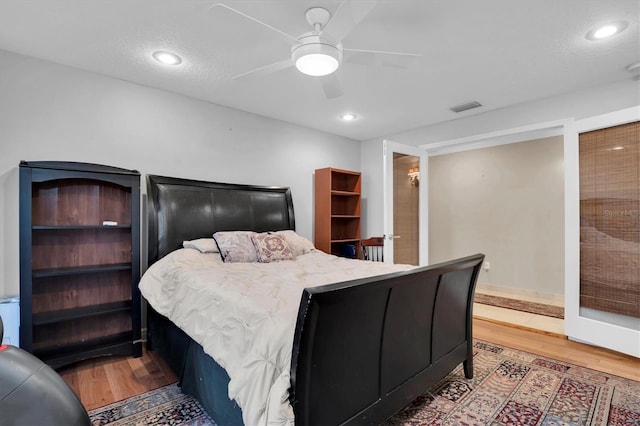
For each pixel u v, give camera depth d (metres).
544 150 4.41
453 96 3.20
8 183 2.38
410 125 4.20
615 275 2.73
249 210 3.52
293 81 2.86
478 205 5.04
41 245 2.51
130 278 2.88
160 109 3.07
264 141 3.86
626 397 2.02
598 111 2.94
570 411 1.87
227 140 3.54
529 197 4.54
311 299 1.13
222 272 2.26
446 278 1.94
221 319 1.63
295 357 1.17
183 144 3.21
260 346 1.31
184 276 2.21
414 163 4.20
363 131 4.52
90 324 2.72
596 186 2.84
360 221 4.55
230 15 1.54
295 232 3.84
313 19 1.90
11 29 2.08
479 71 2.66
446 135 4.04
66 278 2.62
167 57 2.45
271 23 2.00
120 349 2.57
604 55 2.39
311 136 4.36
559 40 2.19
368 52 1.92
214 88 3.03
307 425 1.20
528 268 4.54
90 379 2.26
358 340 1.42
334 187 4.64
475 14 1.90
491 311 3.89
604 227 2.79
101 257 2.78
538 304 4.16
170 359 2.30
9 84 2.38
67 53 2.40
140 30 2.09
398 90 3.05
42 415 0.98
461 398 2.01
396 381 1.65
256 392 1.23
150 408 1.89
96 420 1.77
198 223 3.11
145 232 2.98
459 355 2.17
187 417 1.81
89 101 2.70
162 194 2.94
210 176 3.40
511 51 2.34
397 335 1.64
